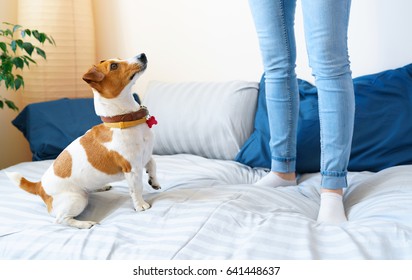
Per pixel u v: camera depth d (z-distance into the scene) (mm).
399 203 1144
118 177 1297
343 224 1136
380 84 1663
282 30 1373
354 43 1836
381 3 1756
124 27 2324
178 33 2199
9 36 2318
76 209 1249
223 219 1139
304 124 1646
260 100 1884
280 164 1505
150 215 1212
